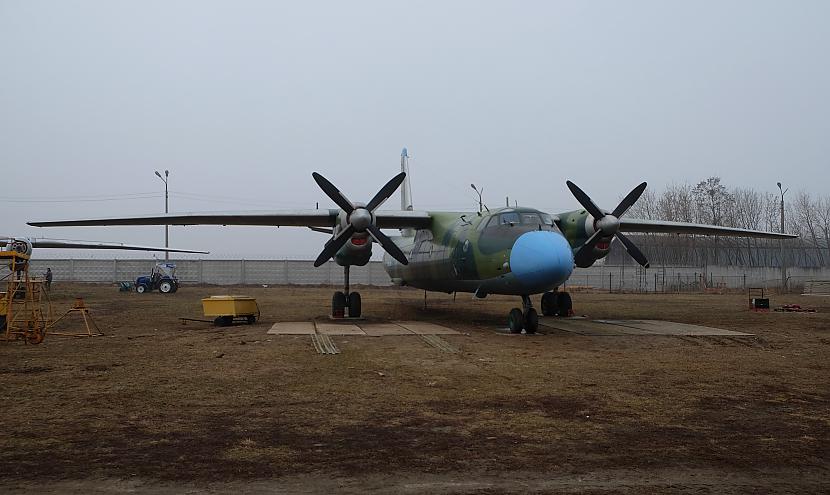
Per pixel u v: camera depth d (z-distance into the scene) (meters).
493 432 6.24
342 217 18.58
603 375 9.48
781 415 7.03
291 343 12.95
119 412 6.98
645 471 5.09
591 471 5.08
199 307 25.02
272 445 5.75
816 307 27.08
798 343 13.73
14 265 14.02
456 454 5.51
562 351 12.11
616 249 62.34
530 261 14.27
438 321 19.12
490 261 15.80
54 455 5.39
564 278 14.38
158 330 15.88
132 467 5.09
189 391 8.14
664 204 71.69
